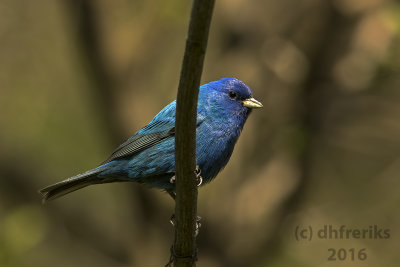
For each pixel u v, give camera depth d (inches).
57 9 649.0
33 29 650.8
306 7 542.6
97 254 558.9
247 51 547.2
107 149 559.2
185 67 238.8
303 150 530.6
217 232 534.6
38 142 635.5
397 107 546.3
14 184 560.4
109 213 590.9
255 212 534.6
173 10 536.1
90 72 541.0
